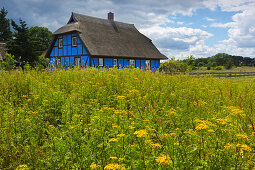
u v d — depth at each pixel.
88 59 26.53
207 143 3.29
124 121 4.36
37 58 37.72
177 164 2.89
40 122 4.95
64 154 3.48
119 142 3.36
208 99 6.74
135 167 2.87
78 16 30.86
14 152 3.74
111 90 7.79
